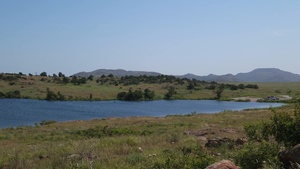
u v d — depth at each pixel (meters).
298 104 10.24
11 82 146.12
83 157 13.20
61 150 15.66
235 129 25.08
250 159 8.70
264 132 10.25
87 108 90.25
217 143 15.36
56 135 28.91
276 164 7.87
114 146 16.55
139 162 11.95
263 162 8.41
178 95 148.12
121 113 78.94
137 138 19.28
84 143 17.83
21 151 16.88
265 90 184.00
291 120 9.98
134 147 16.17
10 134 31.88
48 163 12.65
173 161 9.30
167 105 107.25
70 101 116.31
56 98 119.44
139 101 125.81
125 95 129.62
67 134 29.19
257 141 12.68
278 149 9.02
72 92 134.75
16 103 100.50
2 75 158.12
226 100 134.50
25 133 33.12
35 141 25.17
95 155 13.61
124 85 178.00
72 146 17.11
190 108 96.69
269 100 129.25
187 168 8.85
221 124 32.78
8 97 120.06
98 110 85.00
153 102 121.12
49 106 93.38
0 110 78.94
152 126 35.12
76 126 39.78
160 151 14.10
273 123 10.11
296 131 9.61
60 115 71.75
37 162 13.20
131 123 41.31
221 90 146.88
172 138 19.27
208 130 24.75
